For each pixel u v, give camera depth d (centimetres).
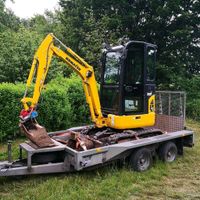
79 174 664
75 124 1102
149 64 762
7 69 1135
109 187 602
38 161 636
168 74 1734
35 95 659
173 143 789
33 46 1188
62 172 659
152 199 574
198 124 1368
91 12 1852
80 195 564
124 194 582
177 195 591
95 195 570
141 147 710
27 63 1154
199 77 1747
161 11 1711
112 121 734
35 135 626
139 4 1864
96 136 721
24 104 646
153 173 691
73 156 627
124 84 726
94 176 657
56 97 970
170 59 1817
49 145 637
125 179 644
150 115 770
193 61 1928
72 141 680
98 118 751
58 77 1135
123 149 670
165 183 652
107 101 773
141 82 754
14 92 867
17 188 590
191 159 812
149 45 755
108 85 770
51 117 959
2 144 858
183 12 1761
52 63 1191
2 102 852
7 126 866
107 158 658
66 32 2112
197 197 588
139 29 1827
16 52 1162
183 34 1723
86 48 1653
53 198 545
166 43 1873
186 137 840
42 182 617
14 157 748
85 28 1925
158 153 777
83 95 1105
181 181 666
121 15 1811
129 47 727
